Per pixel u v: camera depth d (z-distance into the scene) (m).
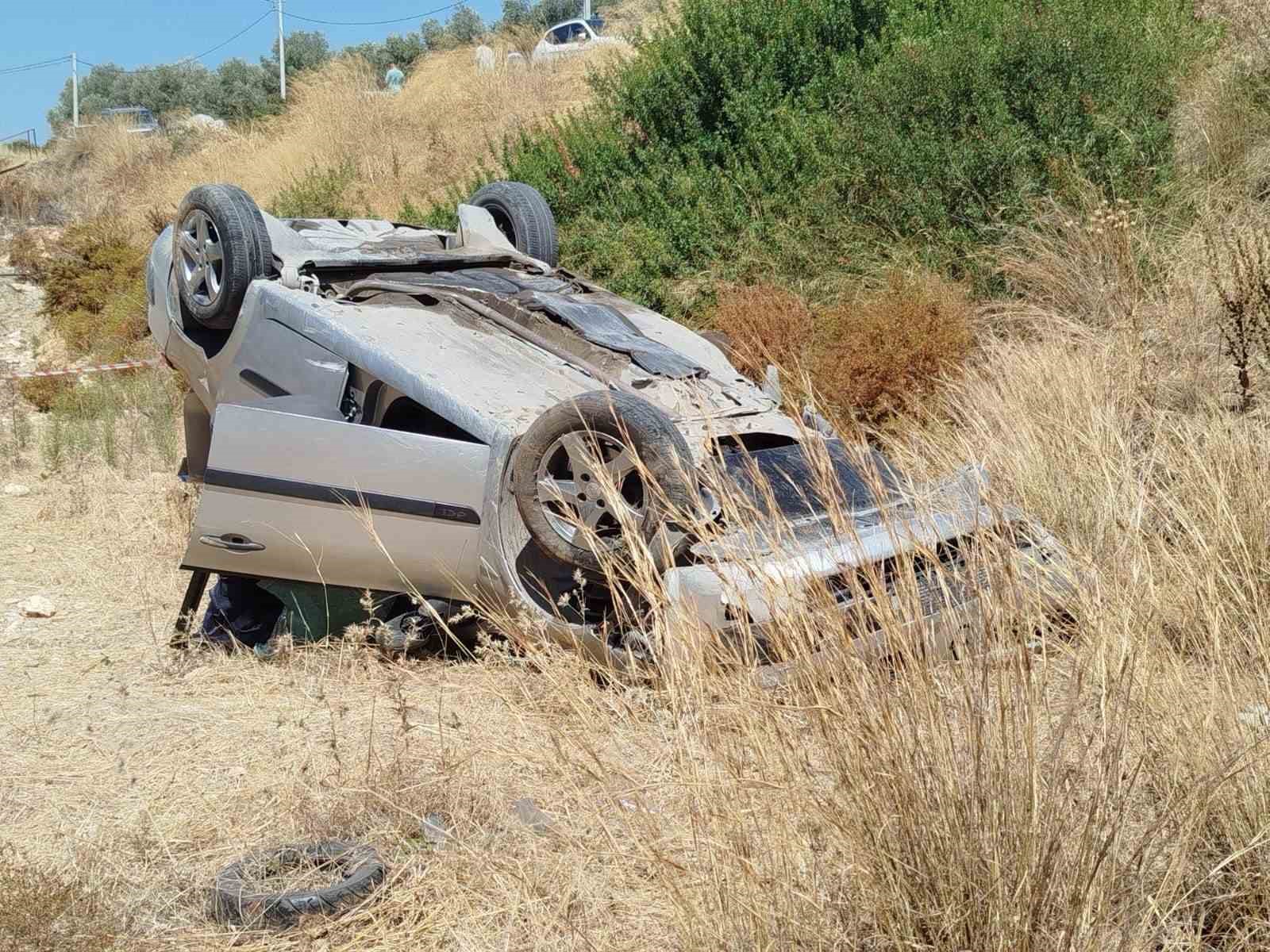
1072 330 7.31
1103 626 3.00
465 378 5.05
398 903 3.12
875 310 7.62
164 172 21.62
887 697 2.67
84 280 14.15
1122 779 2.65
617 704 3.45
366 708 4.39
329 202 15.59
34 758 4.05
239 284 5.95
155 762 4.00
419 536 4.73
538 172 11.91
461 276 6.18
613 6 31.53
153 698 4.57
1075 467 5.23
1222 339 6.55
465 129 17.77
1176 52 9.75
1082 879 2.51
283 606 5.22
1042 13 10.17
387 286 5.88
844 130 10.02
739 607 3.08
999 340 7.60
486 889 3.14
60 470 8.73
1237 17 10.23
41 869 3.27
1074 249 8.00
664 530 3.37
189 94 41.16
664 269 9.91
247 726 4.28
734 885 2.67
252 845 3.46
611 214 10.89
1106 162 8.74
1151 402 6.27
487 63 19.97
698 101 11.74
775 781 2.78
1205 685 3.23
